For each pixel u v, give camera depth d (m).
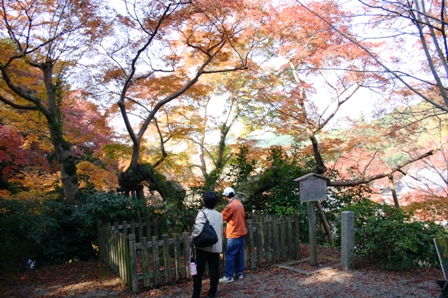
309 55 10.47
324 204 11.29
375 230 6.93
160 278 6.48
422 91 8.76
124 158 12.84
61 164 10.46
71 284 7.05
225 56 11.44
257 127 14.04
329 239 10.20
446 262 4.88
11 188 13.04
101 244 8.90
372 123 10.92
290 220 7.95
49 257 9.08
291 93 11.05
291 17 9.86
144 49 9.73
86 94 10.52
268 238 7.59
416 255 7.18
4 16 8.84
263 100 11.71
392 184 11.00
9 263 8.09
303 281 6.38
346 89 10.83
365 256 7.66
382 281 6.21
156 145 15.25
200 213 5.67
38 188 12.50
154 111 10.97
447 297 4.61
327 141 11.70
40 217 8.14
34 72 12.20
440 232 7.03
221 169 11.86
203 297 5.77
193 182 13.38
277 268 7.23
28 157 12.63
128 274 6.42
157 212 10.37
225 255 6.89
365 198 11.15
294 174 10.99
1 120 11.62
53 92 10.65
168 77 11.29
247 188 10.65
